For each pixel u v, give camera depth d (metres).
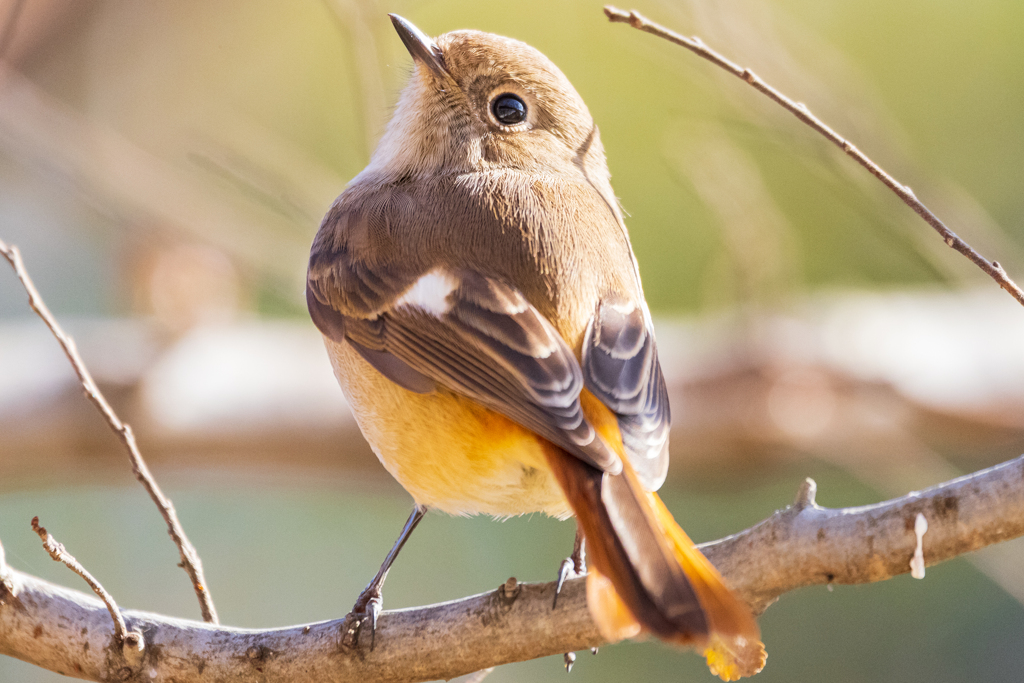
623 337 5.49
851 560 4.58
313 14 13.84
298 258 11.99
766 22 10.40
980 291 11.20
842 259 12.27
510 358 5.33
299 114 13.81
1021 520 4.45
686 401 11.57
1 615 5.17
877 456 11.95
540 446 5.13
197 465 12.38
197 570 5.29
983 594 11.69
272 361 12.10
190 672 5.12
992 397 11.91
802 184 12.12
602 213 6.09
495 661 4.96
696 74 10.95
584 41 12.08
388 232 5.99
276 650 5.12
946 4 12.84
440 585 12.84
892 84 12.79
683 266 12.05
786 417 11.46
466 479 5.52
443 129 6.51
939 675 11.54
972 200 12.58
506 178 6.21
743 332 11.36
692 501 12.70
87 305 14.06
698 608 4.20
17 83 11.91
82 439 11.84
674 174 11.49
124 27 13.54
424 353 5.55
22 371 11.89
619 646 11.63
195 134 12.97
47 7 12.91
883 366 11.62
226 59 13.89
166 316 11.97
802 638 11.74
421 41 6.55
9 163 12.87
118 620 5.05
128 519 13.23
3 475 12.27
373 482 12.45
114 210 11.89
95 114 13.73
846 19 12.91
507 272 5.65
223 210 11.89
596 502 4.67
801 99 10.30
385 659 5.04
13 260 5.21
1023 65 12.70
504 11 12.19
